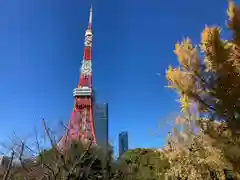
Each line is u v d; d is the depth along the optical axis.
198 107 5.14
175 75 5.27
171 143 10.94
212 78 4.99
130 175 18.06
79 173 11.42
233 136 4.74
